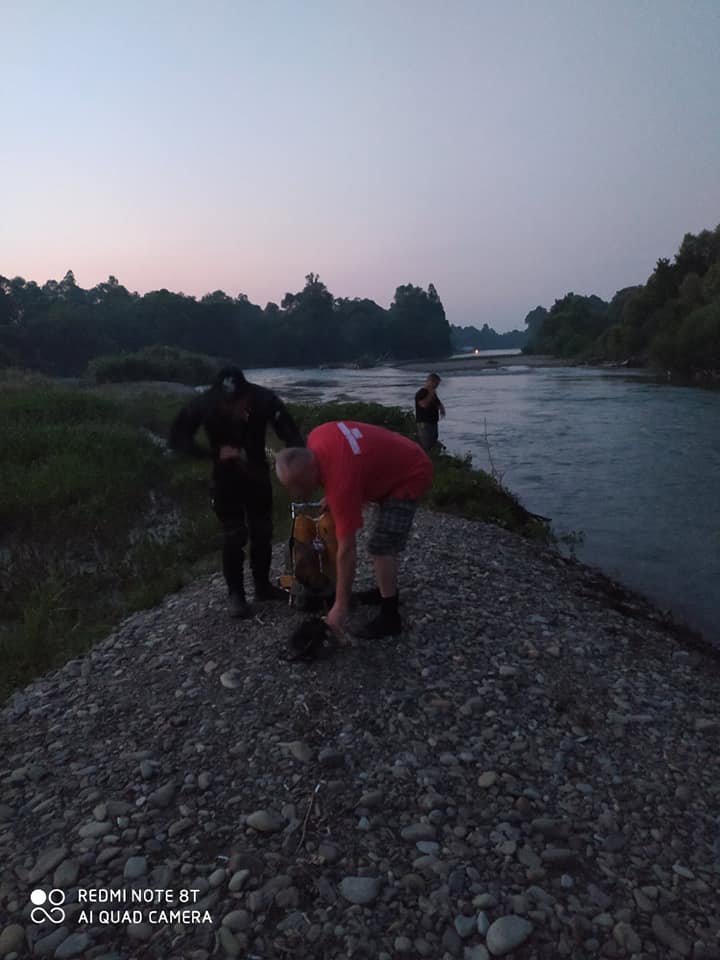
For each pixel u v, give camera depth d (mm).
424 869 2854
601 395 37312
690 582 8117
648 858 2988
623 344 77250
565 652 4824
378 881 2783
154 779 3443
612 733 3902
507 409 31000
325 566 4422
